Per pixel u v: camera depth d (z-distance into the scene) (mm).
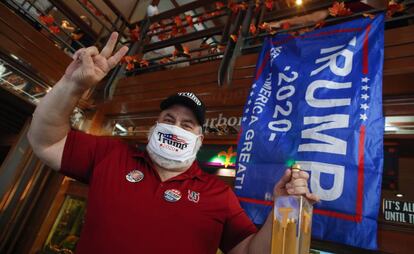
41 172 3672
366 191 1591
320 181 1730
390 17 2285
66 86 1109
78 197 3504
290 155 1927
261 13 3238
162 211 1184
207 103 3061
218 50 3451
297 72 2207
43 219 3463
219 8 3707
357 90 1863
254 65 2725
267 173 1983
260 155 2078
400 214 1765
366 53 1955
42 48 3447
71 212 3473
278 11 3186
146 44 4418
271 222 1100
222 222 1278
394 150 1982
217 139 2816
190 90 3102
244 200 2006
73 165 1291
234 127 2789
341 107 1865
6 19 3152
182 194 1268
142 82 3611
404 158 1925
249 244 1174
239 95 2775
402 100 2027
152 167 1344
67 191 3629
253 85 2443
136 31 4473
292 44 2387
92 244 1092
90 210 1184
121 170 1293
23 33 3279
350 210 1592
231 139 2736
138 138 3541
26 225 3486
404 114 1989
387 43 2080
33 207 3553
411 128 1929
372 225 1518
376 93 1798
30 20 3697
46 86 3576
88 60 1104
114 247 1078
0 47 3121
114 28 4672
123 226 1119
